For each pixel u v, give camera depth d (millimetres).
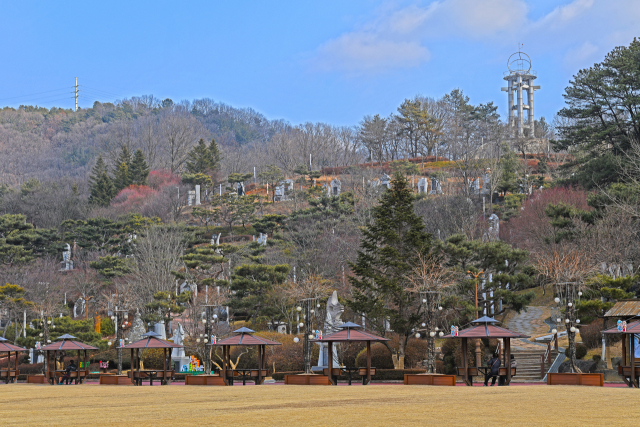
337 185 102000
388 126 146750
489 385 31016
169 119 172125
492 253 42906
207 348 42219
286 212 96688
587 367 35438
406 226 45719
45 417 17922
